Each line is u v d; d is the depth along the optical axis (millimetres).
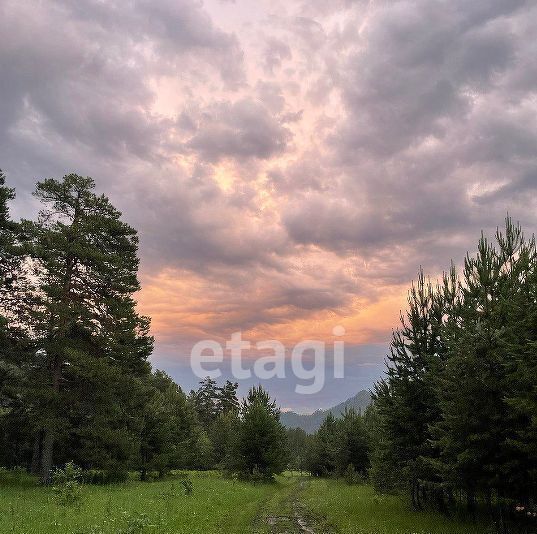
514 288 15625
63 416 30703
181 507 19406
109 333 31266
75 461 36906
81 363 28547
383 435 22594
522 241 16750
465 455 13711
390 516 19406
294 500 30859
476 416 13938
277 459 46375
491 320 15312
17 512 16188
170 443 47688
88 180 32625
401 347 21391
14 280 29484
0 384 29531
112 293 32938
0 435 34125
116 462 33188
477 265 16422
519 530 14680
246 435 47375
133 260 34031
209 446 75875
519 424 13297
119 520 15023
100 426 31375
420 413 19953
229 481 42938
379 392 22469
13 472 33438
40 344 29984
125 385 32031
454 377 14836
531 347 11945
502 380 13602
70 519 15070
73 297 30938
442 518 18109
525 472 13641
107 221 32750
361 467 50688
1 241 27375
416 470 19922
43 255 28797
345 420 54688
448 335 17656
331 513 21656
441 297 21078
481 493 14594
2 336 27922
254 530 16703
